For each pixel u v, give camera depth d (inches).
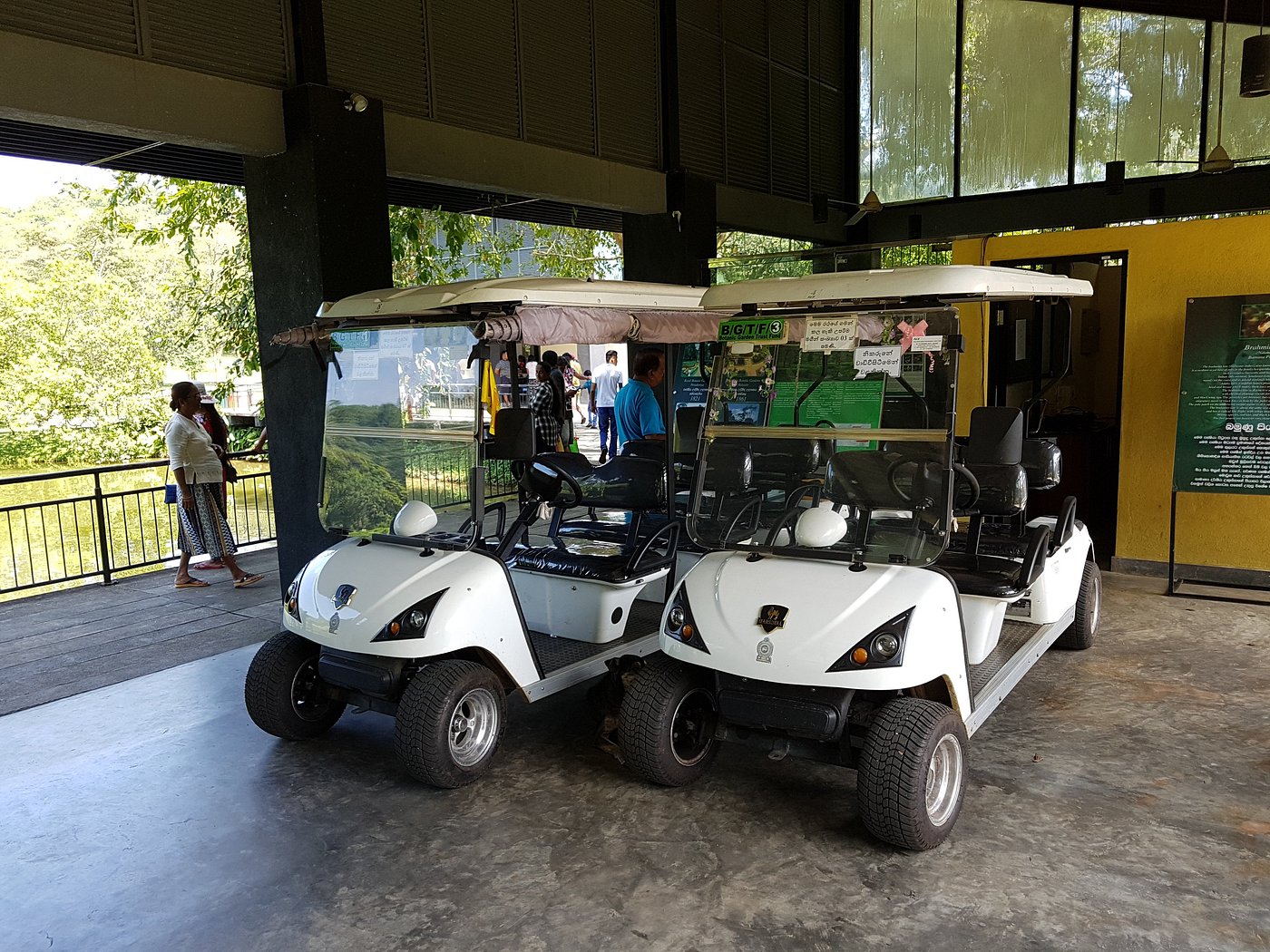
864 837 122.4
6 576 357.7
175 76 187.0
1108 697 165.6
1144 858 114.8
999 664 147.9
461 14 245.0
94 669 197.3
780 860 117.5
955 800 120.7
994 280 124.7
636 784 139.5
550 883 114.3
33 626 230.1
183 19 189.0
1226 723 153.3
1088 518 274.4
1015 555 168.6
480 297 138.5
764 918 105.6
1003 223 384.2
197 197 338.6
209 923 109.2
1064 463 272.5
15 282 649.6
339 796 139.2
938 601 121.3
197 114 190.9
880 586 121.6
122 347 644.7
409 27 231.8
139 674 194.2
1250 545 230.4
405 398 150.3
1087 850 116.9
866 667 114.4
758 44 360.2
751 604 124.6
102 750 157.9
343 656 141.2
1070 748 146.0
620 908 108.7
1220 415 216.1
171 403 261.1
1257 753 142.1
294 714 154.9
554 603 169.3
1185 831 120.6
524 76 264.7
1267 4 326.6
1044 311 269.7
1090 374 310.2
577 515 208.7
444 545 147.0
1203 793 130.6
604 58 292.7
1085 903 106.0
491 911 109.0
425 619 134.7
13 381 610.9
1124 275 240.5
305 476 218.2
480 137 249.4
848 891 110.0
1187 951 97.0
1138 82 354.3
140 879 119.1
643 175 308.7
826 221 399.9
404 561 144.2
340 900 112.7
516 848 122.6
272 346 217.3
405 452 151.2
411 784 142.3
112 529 424.2
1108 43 357.4
